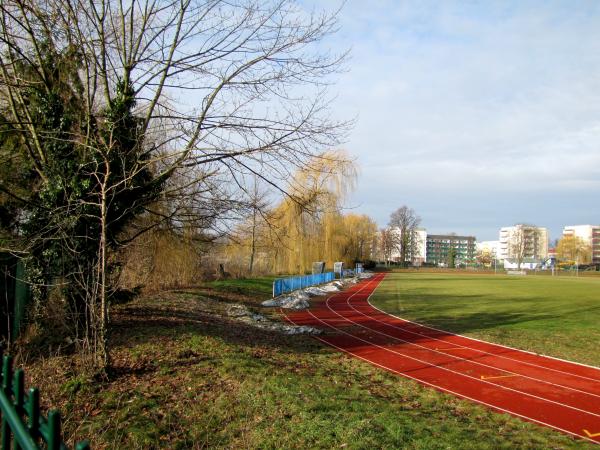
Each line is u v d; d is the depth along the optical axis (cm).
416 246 15212
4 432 271
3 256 1077
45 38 1026
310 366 1191
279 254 4303
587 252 13975
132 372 915
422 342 1770
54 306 1044
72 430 675
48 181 998
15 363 906
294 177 1188
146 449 641
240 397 830
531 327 2180
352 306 3034
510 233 18438
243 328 1653
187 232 1363
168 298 2050
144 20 974
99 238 962
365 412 819
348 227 6894
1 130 1020
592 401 1078
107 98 970
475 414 952
